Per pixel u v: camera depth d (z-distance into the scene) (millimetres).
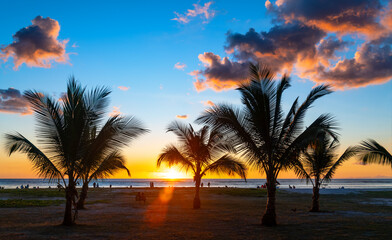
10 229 11344
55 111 12625
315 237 10211
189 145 21156
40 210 18766
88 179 20828
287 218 16141
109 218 15414
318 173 19859
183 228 12102
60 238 9586
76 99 12938
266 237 10156
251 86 13641
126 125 13047
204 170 21297
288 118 13836
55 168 12680
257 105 13375
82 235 10188
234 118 13570
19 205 21469
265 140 13492
